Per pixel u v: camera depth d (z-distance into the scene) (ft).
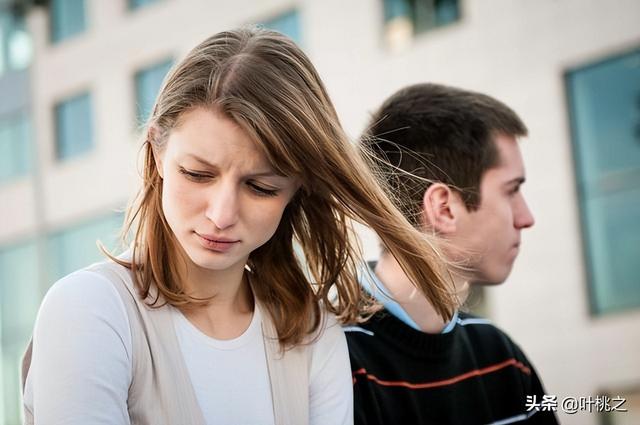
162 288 4.52
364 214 4.86
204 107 4.25
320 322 5.15
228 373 4.64
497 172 6.40
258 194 4.39
